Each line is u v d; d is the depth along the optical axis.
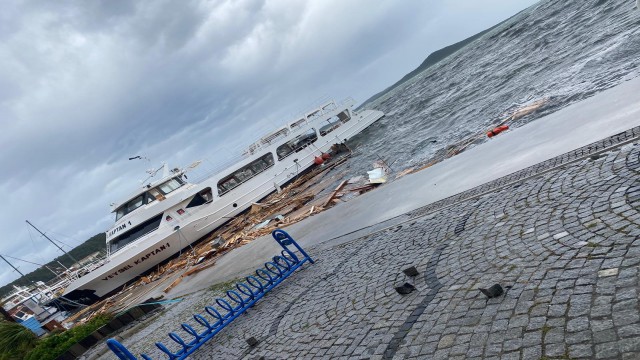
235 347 7.00
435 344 3.88
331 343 5.12
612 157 5.81
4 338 16.72
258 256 14.20
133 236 29.53
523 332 3.39
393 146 28.55
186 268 22.72
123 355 6.42
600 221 4.41
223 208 30.81
